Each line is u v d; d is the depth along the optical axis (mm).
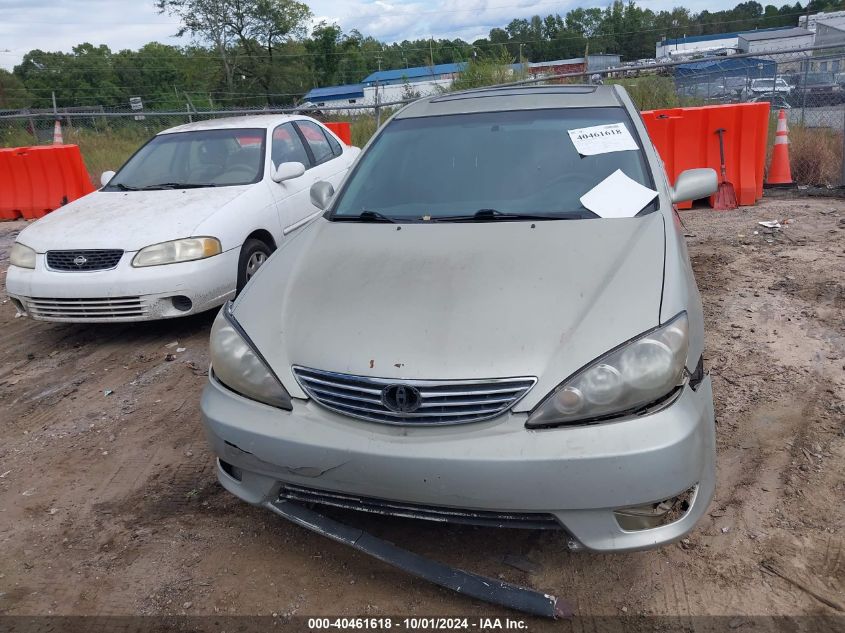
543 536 2869
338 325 2627
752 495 3041
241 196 5664
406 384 2357
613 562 2707
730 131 8133
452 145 3824
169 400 4336
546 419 2291
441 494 2318
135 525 3109
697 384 2564
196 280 5082
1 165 10711
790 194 8617
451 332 2477
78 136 18234
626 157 3520
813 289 5305
